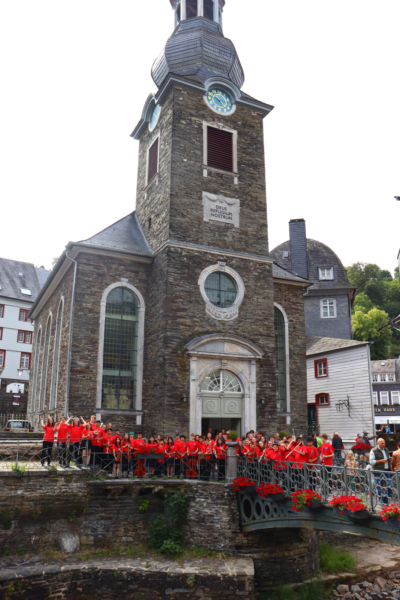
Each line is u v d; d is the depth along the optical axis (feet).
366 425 78.23
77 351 59.00
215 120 69.21
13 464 44.01
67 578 40.01
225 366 60.95
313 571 49.73
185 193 64.39
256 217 68.90
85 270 61.72
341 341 87.15
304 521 39.68
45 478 43.29
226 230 66.13
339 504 34.24
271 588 45.93
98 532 45.19
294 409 71.36
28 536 42.32
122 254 63.93
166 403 57.00
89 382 58.85
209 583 41.34
